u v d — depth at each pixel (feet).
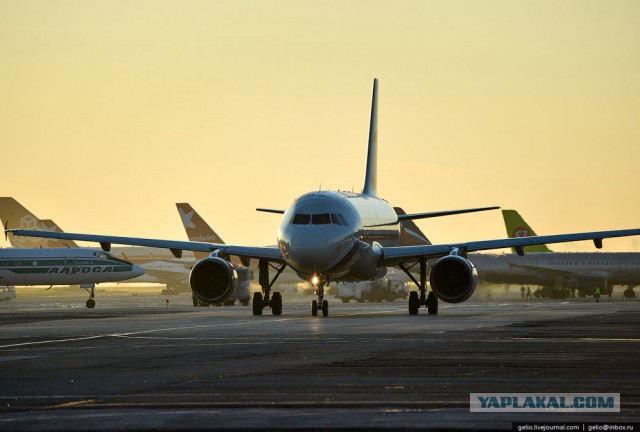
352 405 208.03
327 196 565.94
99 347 358.23
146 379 255.09
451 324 487.61
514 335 401.90
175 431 181.78
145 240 609.42
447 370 269.23
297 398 218.59
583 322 506.07
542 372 263.70
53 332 449.89
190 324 508.12
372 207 619.26
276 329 453.58
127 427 185.68
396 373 263.29
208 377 257.75
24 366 289.74
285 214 565.94
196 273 569.23
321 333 421.18
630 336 394.73
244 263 619.67
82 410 205.36
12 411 204.95
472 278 552.82
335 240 542.16
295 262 547.90
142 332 442.91
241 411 201.87
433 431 179.22
